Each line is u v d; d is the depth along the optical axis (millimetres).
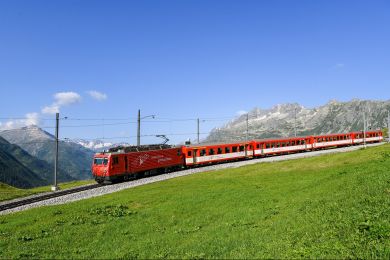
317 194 25906
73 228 23766
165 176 54656
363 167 33969
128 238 20422
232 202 28266
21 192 53094
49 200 39281
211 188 37438
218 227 20750
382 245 13656
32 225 25781
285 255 14078
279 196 28719
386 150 47281
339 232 15914
